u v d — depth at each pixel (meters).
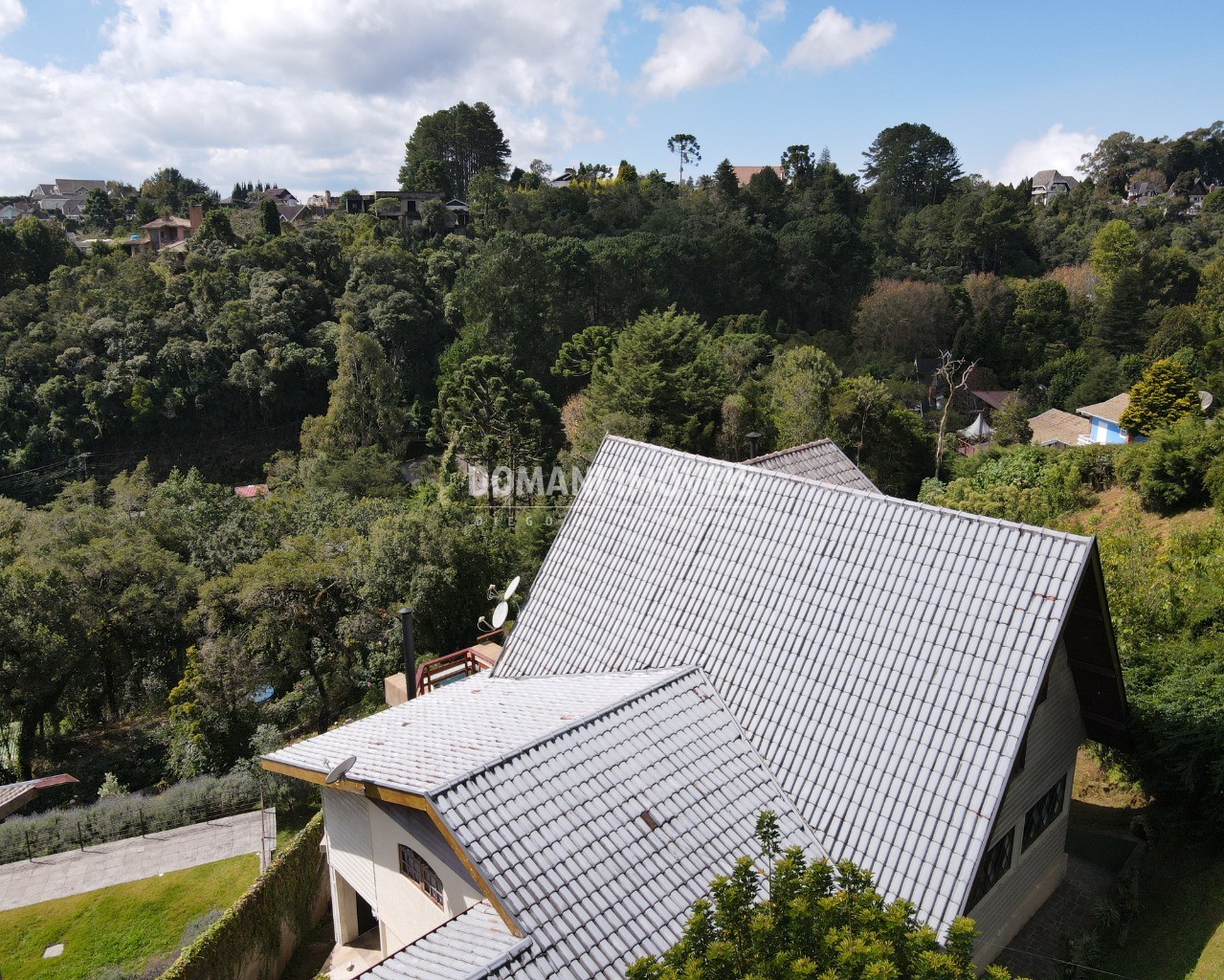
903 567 11.75
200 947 12.34
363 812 12.10
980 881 10.69
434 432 59.47
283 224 92.25
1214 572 16.08
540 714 12.00
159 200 145.75
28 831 17.22
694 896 9.28
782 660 12.02
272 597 26.62
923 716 10.41
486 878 8.79
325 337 71.19
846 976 6.50
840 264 86.25
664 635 13.50
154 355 64.75
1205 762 12.48
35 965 13.78
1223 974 9.78
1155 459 27.31
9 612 25.62
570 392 62.91
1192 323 67.31
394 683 19.03
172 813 18.09
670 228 91.12
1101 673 11.86
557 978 8.17
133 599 29.08
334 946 14.75
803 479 13.70
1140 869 12.98
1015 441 52.91
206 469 66.19
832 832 10.16
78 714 29.94
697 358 44.50
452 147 124.44
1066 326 81.00
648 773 10.62
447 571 28.55
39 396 60.53
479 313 67.44
